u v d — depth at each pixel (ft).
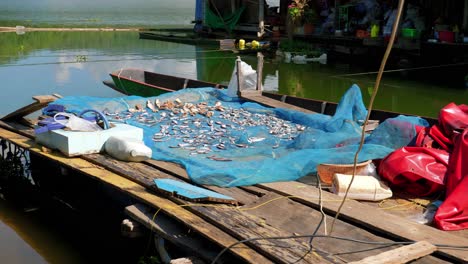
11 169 13.41
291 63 33.68
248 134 12.31
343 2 34.35
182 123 13.43
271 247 7.20
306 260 6.92
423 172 9.10
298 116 13.48
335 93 24.56
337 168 9.53
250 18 43.65
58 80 25.20
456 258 6.91
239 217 8.09
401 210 8.66
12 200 12.34
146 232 8.75
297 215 8.23
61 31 50.39
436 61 28.19
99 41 43.52
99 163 10.66
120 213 10.64
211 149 11.45
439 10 29.30
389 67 31.07
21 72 27.17
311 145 10.96
